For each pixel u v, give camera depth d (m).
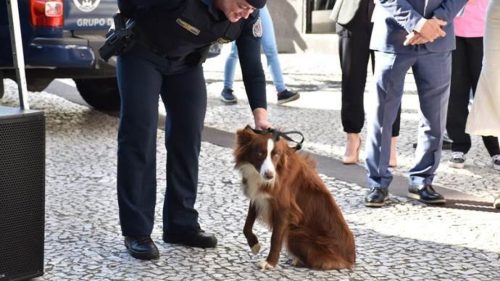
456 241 6.28
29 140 5.08
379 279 5.44
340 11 8.48
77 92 12.98
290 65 16.47
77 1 9.35
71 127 10.41
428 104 7.14
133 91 5.48
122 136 5.59
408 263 5.77
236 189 7.65
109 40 5.41
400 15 6.77
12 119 4.96
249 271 5.53
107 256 5.79
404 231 6.51
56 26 9.20
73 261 5.68
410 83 14.18
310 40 18.61
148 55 5.48
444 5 6.79
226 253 5.89
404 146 9.67
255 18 5.61
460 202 7.38
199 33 5.30
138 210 5.67
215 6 5.21
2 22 9.22
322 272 5.54
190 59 5.62
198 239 5.95
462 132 8.55
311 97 12.83
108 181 7.93
